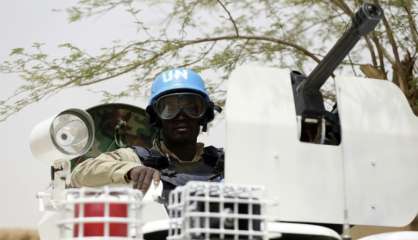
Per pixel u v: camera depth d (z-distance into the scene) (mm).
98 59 14820
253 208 5258
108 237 5125
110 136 9766
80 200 5195
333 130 7613
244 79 7391
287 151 7277
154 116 8633
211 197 5188
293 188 7227
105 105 9734
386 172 7488
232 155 7199
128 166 7520
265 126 7289
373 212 7395
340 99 7605
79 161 9570
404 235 6301
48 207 7574
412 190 7512
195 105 8328
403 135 7617
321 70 7238
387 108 7664
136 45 15016
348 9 14766
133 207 5258
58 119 8000
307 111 7371
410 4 14438
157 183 7367
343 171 7367
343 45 6980
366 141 7520
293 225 6172
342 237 6285
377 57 15789
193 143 8633
